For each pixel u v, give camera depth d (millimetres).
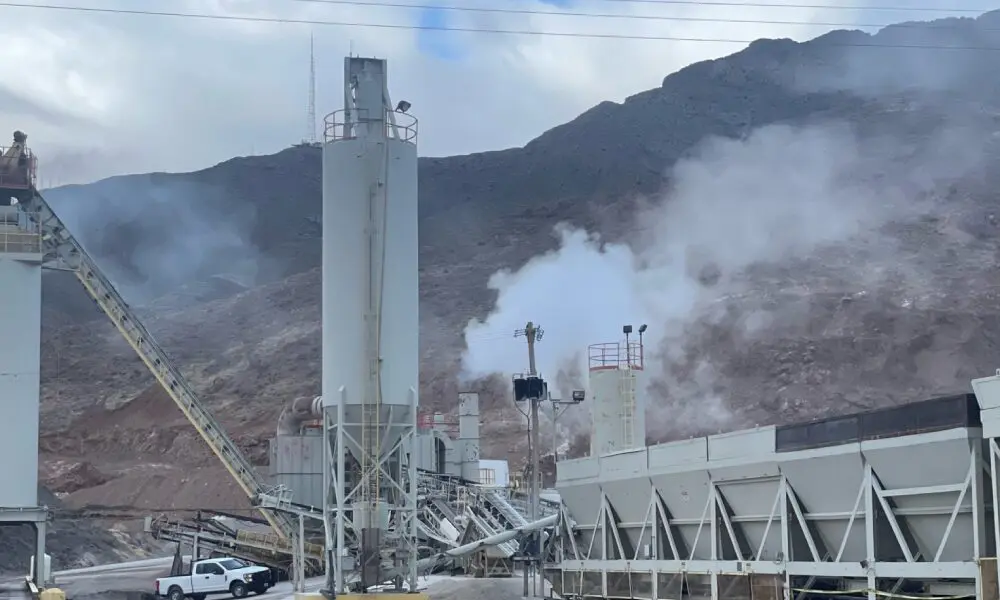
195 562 72000
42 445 192875
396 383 49688
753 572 40656
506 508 68250
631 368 62156
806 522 39000
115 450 190875
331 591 48281
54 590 53875
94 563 112125
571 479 53781
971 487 32438
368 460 49219
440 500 75250
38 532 62312
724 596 42062
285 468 72062
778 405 178250
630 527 50125
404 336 50188
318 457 72688
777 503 39844
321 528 71562
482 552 74375
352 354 49500
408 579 49906
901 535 35000
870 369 181500
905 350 183125
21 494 62031
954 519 33094
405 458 51250
